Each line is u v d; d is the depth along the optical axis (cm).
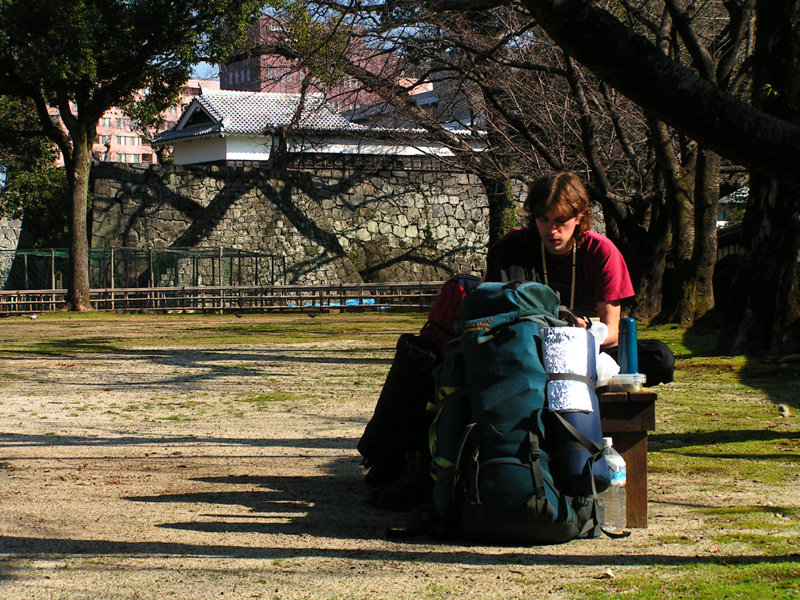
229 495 663
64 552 495
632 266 2964
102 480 722
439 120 3353
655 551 483
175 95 4259
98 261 4631
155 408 1218
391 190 5547
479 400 507
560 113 3042
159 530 551
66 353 2145
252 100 6850
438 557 481
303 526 563
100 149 14725
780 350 1641
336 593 415
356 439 950
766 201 1691
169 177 4972
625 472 536
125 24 3772
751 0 2347
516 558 475
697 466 749
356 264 5416
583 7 401
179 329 3159
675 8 2244
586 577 434
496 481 495
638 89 406
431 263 5600
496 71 2911
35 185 5628
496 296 520
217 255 4744
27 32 3572
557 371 502
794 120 1548
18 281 4747
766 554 470
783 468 737
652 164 3045
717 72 2369
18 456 843
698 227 2544
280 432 1002
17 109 4862
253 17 3766
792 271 1653
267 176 5225
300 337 2714
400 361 637
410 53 2891
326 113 5684
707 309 2550
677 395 1254
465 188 5712
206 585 430
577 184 561
